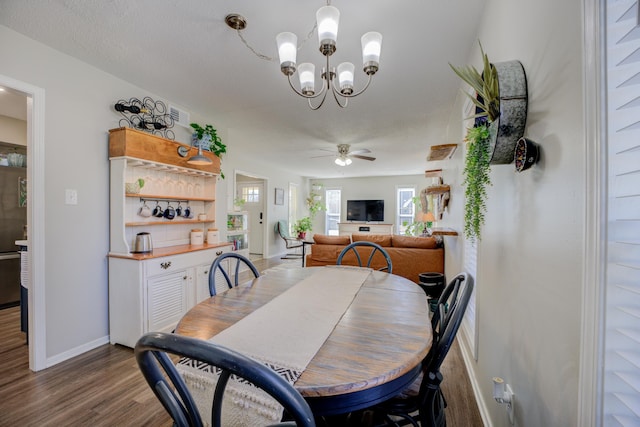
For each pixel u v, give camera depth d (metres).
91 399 1.76
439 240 4.03
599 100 0.61
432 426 1.00
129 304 2.39
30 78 2.02
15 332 2.72
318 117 3.56
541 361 0.92
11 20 1.82
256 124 3.82
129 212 2.71
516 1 1.16
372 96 2.91
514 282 1.17
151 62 2.31
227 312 1.23
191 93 2.88
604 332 0.61
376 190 8.88
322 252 4.38
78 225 2.30
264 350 0.89
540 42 0.93
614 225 0.60
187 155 3.02
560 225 0.79
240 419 0.74
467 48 2.07
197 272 2.89
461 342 2.50
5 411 1.65
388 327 1.08
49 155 2.12
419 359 0.86
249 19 1.79
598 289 0.62
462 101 2.60
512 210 1.20
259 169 6.78
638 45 0.56
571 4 0.73
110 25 1.86
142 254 2.50
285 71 1.50
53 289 2.15
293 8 1.68
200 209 3.48
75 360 2.20
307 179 9.41
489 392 1.55
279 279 1.82
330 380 0.74
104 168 2.48
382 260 4.09
